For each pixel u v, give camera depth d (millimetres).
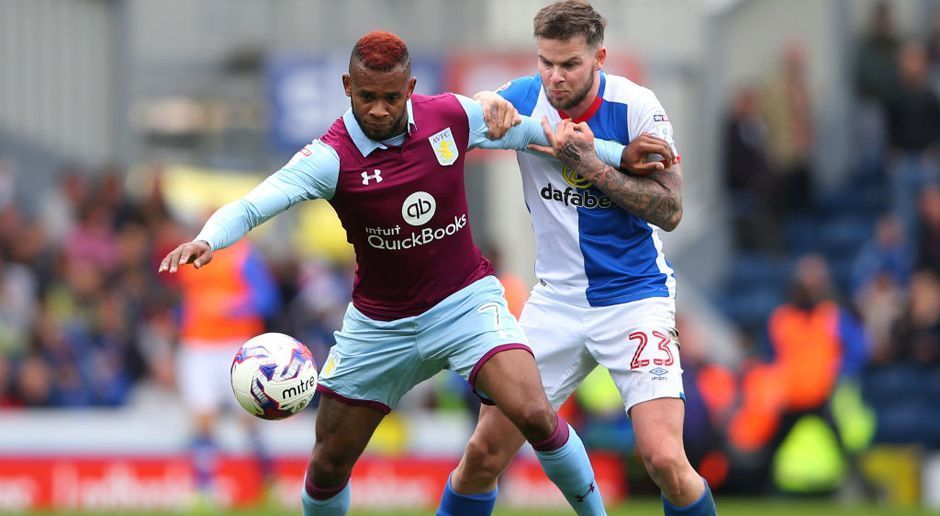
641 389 22078
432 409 50562
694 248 62125
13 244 52125
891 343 56281
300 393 20922
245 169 63656
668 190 22203
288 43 61562
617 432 46750
